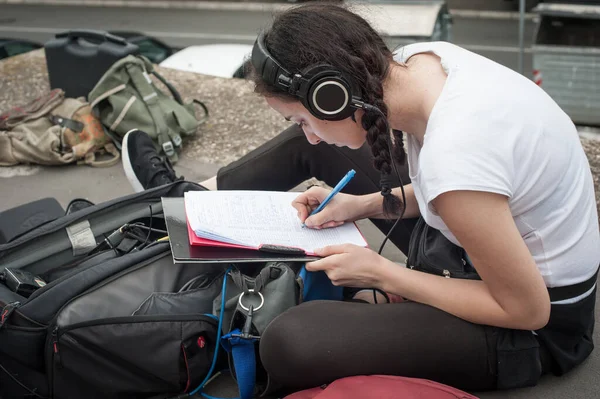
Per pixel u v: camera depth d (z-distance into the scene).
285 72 1.56
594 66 4.99
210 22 12.38
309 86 1.54
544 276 1.63
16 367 1.80
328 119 1.57
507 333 1.65
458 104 1.51
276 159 2.33
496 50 10.26
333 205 2.00
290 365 1.62
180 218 1.94
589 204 1.67
